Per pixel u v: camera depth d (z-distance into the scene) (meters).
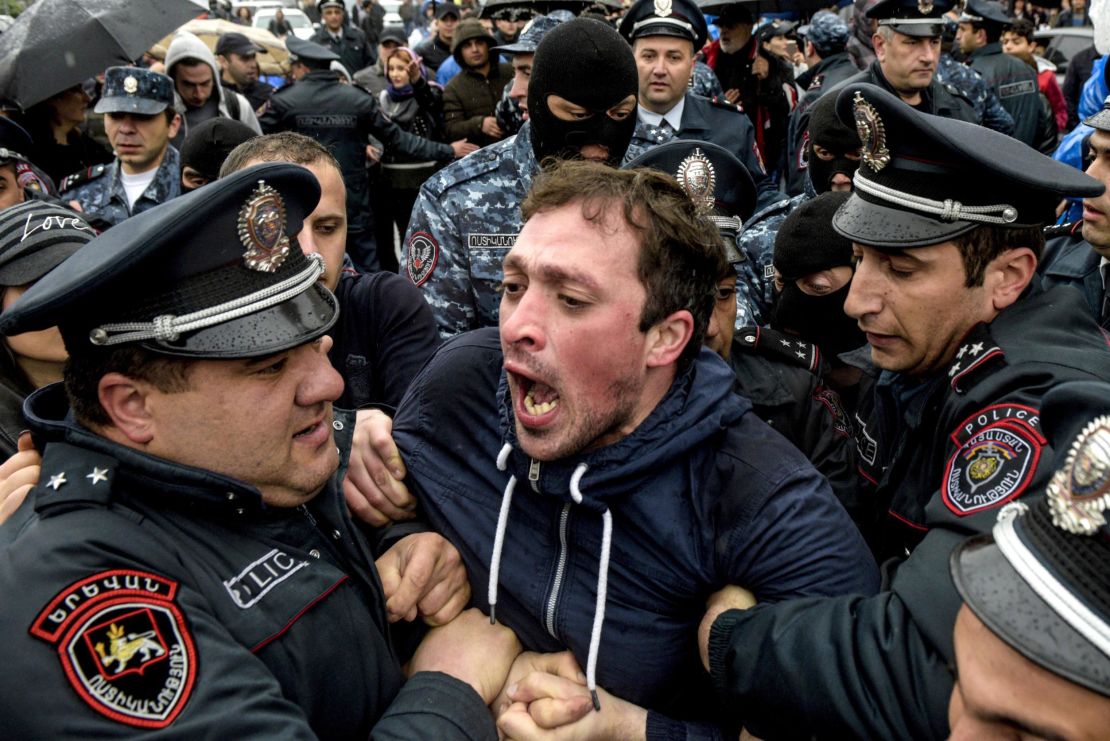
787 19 8.51
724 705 1.29
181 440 1.19
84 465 1.18
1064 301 1.47
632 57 2.36
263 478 1.25
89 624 1.06
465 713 1.29
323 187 2.01
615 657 1.33
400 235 6.45
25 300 1.13
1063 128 6.98
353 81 8.59
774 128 5.45
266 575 1.24
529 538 1.39
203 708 1.06
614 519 1.33
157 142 4.19
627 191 1.21
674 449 1.28
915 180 1.42
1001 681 0.84
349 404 2.22
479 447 1.46
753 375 2.04
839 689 1.12
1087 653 0.78
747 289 2.90
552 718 1.29
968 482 1.24
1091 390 0.88
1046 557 0.82
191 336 1.15
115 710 1.02
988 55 5.90
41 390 1.34
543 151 2.44
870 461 1.85
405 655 1.50
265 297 1.20
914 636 1.10
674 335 1.27
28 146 3.80
